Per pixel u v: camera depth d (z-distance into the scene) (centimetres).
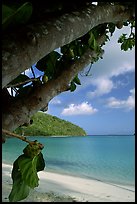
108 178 5250
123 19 280
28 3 157
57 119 18412
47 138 16238
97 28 346
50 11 223
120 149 11594
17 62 150
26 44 156
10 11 158
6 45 149
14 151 7838
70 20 197
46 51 172
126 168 6538
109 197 3488
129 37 543
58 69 274
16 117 192
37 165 204
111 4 279
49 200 2962
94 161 7706
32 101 208
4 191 2672
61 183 4184
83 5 236
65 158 8062
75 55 329
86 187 4081
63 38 187
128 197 3544
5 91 204
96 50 304
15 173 185
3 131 166
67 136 18112
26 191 189
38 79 231
